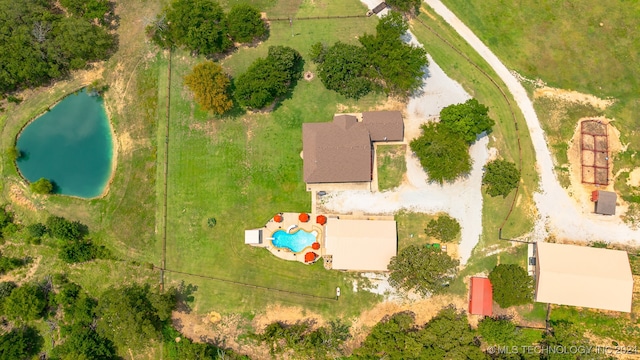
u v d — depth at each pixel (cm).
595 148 5791
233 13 5762
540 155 5794
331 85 5759
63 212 5794
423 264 5144
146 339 5288
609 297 5250
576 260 5366
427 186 5747
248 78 5591
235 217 5734
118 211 5791
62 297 5506
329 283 5619
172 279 5659
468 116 5391
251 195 5772
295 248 5678
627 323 5484
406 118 5878
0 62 5666
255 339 5566
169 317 5575
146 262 5688
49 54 5762
